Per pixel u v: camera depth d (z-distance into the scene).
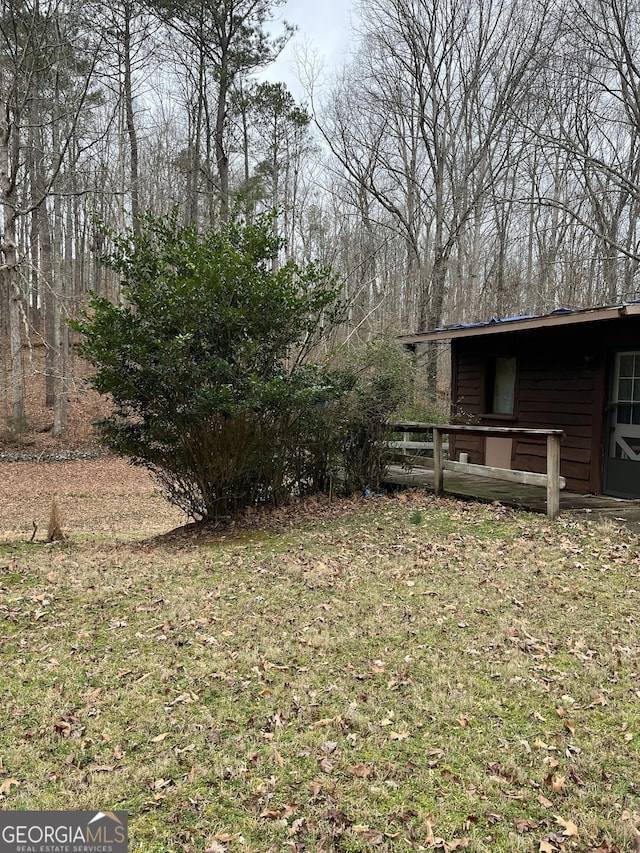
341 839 2.23
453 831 2.27
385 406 8.70
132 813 2.37
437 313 16.88
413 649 3.80
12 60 12.22
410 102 18.30
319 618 4.32
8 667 3.64
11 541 7.61
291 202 26.31
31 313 26.58
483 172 17.28
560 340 8.54
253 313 7.07
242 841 2.21
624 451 7.65
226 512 8.05
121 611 4.57
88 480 15.97
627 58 13.94
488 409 10.32
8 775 2.61
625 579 4.86
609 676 3.39
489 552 5.74
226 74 19.42
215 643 3.94
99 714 3.10
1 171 11.85
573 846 2.18
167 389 7.07
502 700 3.18
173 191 26.42
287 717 3.05
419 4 16.64
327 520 7.48
